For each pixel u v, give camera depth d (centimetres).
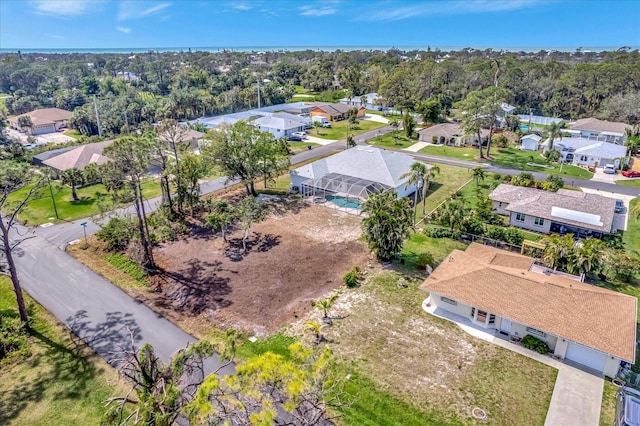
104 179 3550
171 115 10069
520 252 3806
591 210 4162
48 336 2786
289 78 18462
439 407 2164
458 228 4103
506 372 2408
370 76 15188
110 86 14550
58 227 4512
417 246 3978
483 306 2711
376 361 2489
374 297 3145
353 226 4434
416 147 7975
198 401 1403
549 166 6612
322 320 2878
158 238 4169
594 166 6506
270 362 1498
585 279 3325
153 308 3083
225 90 13650
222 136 4938
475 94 7019
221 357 2005
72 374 2442
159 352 2581
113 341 2711
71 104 12312
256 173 5156
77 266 3700
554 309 2580
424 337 2708
